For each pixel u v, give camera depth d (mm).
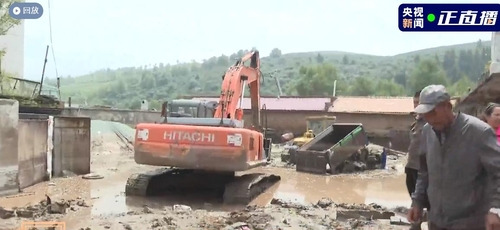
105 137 24000
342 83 95188
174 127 10414
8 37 26375
